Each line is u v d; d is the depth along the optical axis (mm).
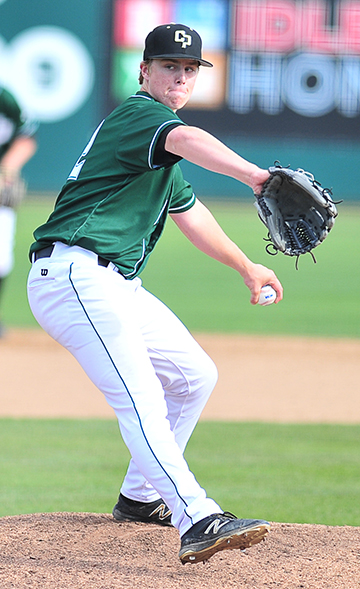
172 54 9750
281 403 22906
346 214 76062
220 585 9242
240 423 20531
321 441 18828
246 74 72625
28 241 55375
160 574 9578
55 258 9820
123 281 9859
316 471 16188
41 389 23938
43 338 31938
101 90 73875
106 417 20938
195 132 8867
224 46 72000
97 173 9820
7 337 31828
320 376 26500
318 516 13156
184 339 11062
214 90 72688
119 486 14891
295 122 73812
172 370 10992
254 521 8828
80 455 17125
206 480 15430
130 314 9695
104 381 9594
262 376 26266
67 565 9797
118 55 73062
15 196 30297
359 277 50188
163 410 9555
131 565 9914
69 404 22266
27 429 19344
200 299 41188
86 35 72812
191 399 11250
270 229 8773
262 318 36938
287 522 12750
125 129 9492
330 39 72438
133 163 9414
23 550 10367
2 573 9422
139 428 9391
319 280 48562
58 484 14914
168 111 9445
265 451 17781
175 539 11086
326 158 75188
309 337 32969
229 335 32844
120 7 72188
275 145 73938
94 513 12281
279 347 30953
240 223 64812
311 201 8922
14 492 14297
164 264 53219
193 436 19109
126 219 9875
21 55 72625
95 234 9688
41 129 74688
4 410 21312
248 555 10383
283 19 72000
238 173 8672
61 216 9984
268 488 14914
